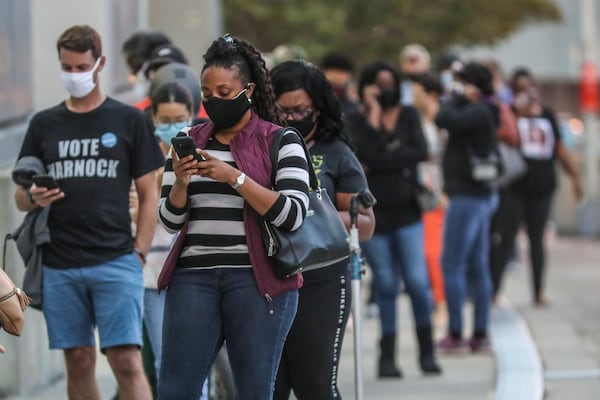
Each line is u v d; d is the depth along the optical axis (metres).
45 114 19.31
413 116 27.02
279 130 16.03
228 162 15.84
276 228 15.70
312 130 19.20
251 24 63.50
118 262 19.16
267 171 15.84
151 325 20.77
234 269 15.70
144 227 19.41
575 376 28.22
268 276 15.70
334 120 19.19
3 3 27.33
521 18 75.75
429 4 67.62
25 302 16.61
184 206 15.69
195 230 15.75
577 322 36.97
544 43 111.00
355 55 65.06
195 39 42.81
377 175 26.80
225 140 15.98
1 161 27.03
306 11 60.88
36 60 30.52
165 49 22.75
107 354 19.39
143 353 21.91
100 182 19.08
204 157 15.31
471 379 27.75
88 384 19.72
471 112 30.08
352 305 18.97
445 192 31.06
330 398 17.59
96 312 19.23
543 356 30.97
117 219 19.14
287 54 32.47
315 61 60.97
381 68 26.89
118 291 19.12
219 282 15.75
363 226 19.47
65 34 18.86
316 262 16.16
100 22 30.66
